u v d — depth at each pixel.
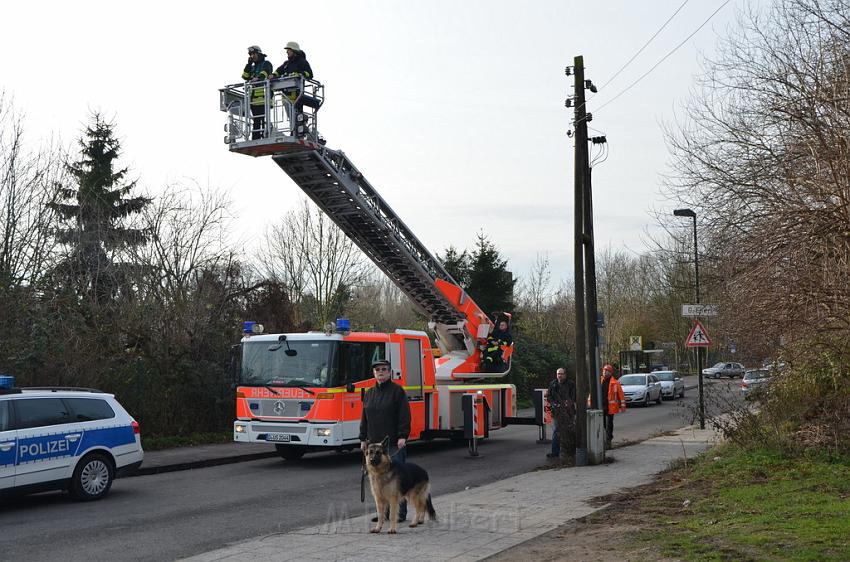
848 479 10.80
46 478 11.29
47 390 11.73
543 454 18.61
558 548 8.05
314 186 16.64
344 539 8.78
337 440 15.62
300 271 36.19
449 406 18.83
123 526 9.91
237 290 25.11
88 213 24.50
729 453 13.91
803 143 12.53
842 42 12.66
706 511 9.53
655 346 62.12
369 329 35.84
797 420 13.74
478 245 43.19
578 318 15.80
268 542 8.70
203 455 17.61
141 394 19.22
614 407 18.58
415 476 9.40
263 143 15.33
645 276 62.62
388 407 9.88
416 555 7.89
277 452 18.61
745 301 13.18
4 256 19.45
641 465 15.16
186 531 9.59
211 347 21.97
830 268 12.22
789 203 12.84
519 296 58.59
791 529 7.89
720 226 14.16
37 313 17.41
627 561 7.13
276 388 16.08
